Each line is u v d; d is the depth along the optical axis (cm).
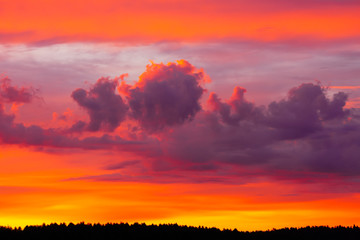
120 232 10594
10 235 9831
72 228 10369
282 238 10688
